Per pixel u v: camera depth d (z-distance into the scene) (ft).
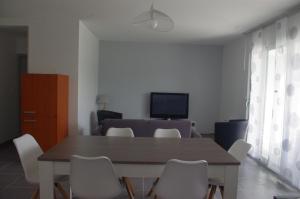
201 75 23.88
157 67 23.66
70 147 8.40
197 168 6.48
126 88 23.65
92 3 12.33
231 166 7.23
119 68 23.49
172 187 6.70
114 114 19.69
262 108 14.90
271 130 13.78
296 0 10.93
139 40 22.41
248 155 16.46
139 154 7.76
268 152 14.21
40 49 15.38
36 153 8.96
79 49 15.62
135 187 11.10
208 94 23.99
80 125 16.55
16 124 20.21
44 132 14.06
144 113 23.86
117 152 7.91
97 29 18.13
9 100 18.90
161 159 7.29
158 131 11.44
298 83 11.51
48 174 7.19
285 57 12.76
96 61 22.07
